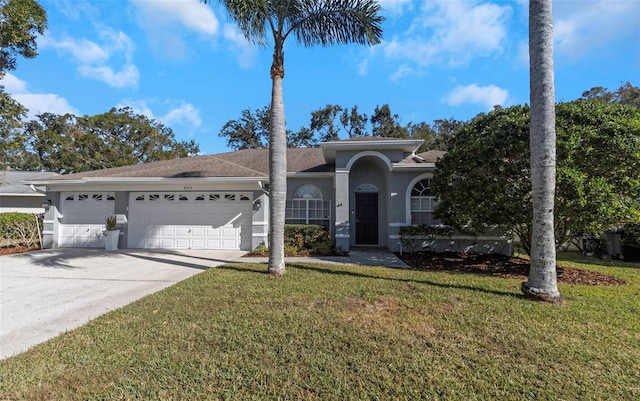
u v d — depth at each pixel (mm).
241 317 4895
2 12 13227
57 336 4320
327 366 3436
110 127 36219
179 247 13570
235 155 19047
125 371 3340
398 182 13188
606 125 7637
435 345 3949
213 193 13562
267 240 13133
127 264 10000
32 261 10484
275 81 8383
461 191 9430
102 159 34188
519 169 8383
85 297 6301
